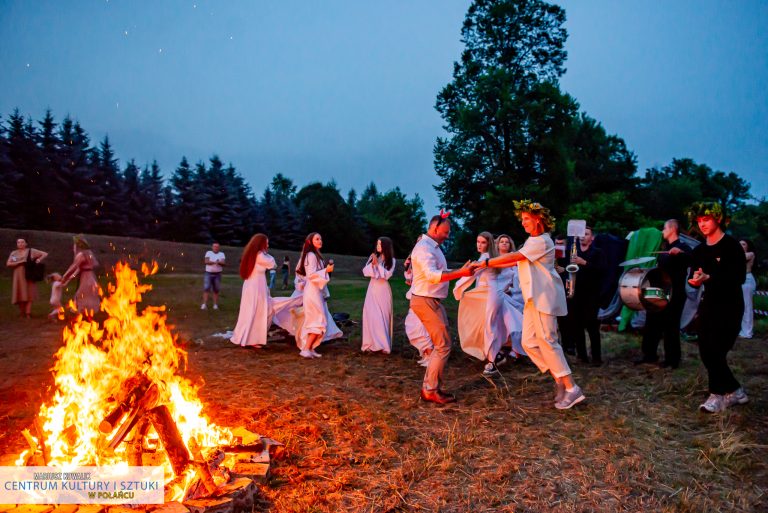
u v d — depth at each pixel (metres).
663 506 3.18
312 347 7.53
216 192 46.00
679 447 4.08
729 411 4.73
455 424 4.57
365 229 57.03
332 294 17.97
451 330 10.06
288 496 3.19
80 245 10.75
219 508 2.82
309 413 4.81
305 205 54.38
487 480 3.49
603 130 56.88
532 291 5.04
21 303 10.76
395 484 3.40
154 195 45.38
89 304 10.83
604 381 6.00
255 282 7.92
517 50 36.94
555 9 36.12
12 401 5.04
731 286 4.80
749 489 3.39
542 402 5.29
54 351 7.45
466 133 35.03
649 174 70.50
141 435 3.11
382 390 5.75
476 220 36.31
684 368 6.50
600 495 3.31
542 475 3.59
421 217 73.12
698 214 5.02
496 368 6.64
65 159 40.22
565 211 34.66
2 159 37.22
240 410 4.80
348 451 3.93
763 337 8.82
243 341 7.81
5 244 25.91
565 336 7.53
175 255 31.31
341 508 3.10
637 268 6.85
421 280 5.32
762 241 40.53
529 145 34.09
